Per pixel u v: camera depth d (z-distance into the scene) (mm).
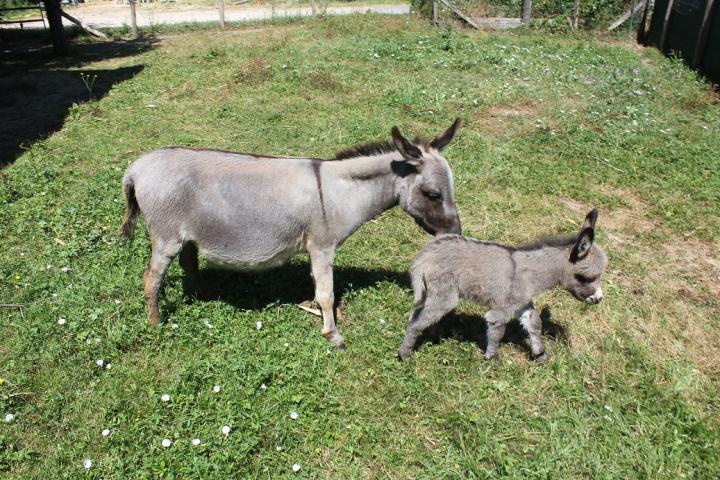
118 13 26781
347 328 5730
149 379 4934
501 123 10695
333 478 4219
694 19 14461
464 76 13430
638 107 11398
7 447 4312
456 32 18297
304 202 5156
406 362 5250
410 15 20859
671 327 5828
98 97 12445
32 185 8141
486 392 4945
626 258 6891
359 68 14023
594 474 4270
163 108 11586
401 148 4988
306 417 4621
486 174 8711
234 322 5637
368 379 5055
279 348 5305
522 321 5270
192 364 5023
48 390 4785
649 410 4824
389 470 4293
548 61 14742
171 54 16344
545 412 4816
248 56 15336
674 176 8680
